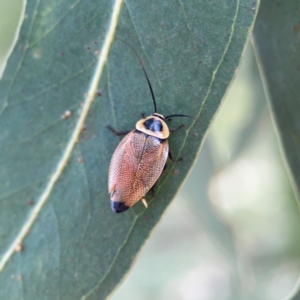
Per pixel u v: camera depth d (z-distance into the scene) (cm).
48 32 15
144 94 15
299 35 15
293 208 17
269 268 17
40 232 15
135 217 15
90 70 15
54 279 15
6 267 15
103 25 15
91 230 15
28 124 15
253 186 17
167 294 23
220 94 14
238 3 14
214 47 14
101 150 15
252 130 16
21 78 15
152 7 15
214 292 24
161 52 15
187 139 15
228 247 17
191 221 25
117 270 15
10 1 16
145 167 15
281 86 15
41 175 15
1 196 15
